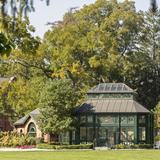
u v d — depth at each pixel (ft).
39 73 297.74
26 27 120.37
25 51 126.72
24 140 245.24
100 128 250.37
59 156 165.37
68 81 244.42
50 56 301.63
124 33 326.03
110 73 319.88
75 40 313.32
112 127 249.55
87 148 230.68
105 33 317.83
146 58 329.11
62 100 238.27
